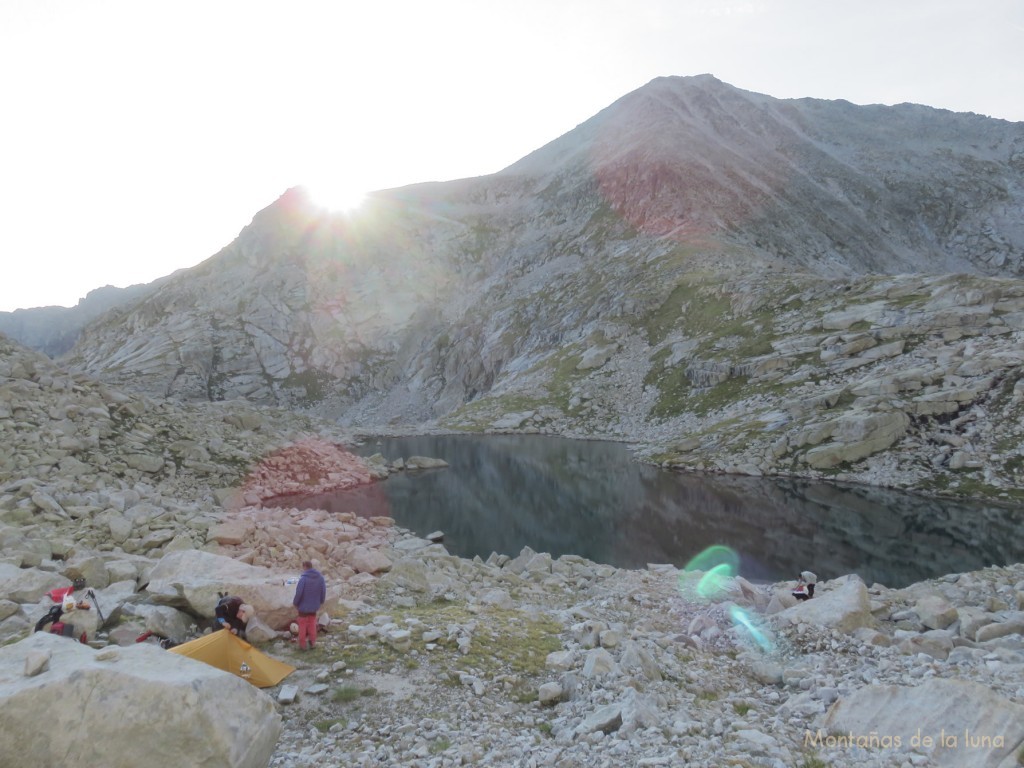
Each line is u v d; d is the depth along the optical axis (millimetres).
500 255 193750
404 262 196625
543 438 85438
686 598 21031
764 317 86625
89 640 12461
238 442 50188
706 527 36469
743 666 14828
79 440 36125
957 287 65812
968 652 14633
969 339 58812
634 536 34719
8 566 15156
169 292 188500
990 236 180125
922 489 44781
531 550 28484
